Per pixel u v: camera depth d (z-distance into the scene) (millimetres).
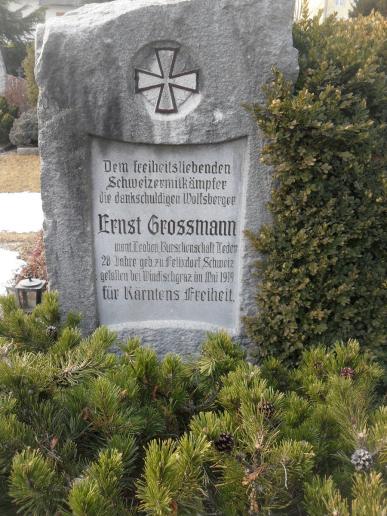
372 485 1409
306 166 3000
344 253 3145
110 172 3352
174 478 1382
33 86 15484
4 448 1601
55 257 3475
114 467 1503
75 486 1424
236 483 1566
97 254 3537
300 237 3123
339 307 3193
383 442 1546
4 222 9117
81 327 3627
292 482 1571
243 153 3287
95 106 3152
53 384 1986
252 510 1529
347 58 3141
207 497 1621
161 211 3439
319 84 3096
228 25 2996
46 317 2703
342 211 3109
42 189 3324
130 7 3023
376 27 3842
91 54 3053
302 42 3406
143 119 3176
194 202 3416
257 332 3357
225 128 3180
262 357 3354
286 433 1812
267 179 3252
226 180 3357
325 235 3121
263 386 1867
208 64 3068
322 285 3184
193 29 3008
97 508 1355
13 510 1651
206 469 1702
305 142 3020
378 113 3277
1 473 1612
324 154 3025
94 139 3271
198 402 2225
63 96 3135
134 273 3580
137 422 1819
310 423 1883
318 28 3590
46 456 1688
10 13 25016
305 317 3227
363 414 1720
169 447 1566
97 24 3018
